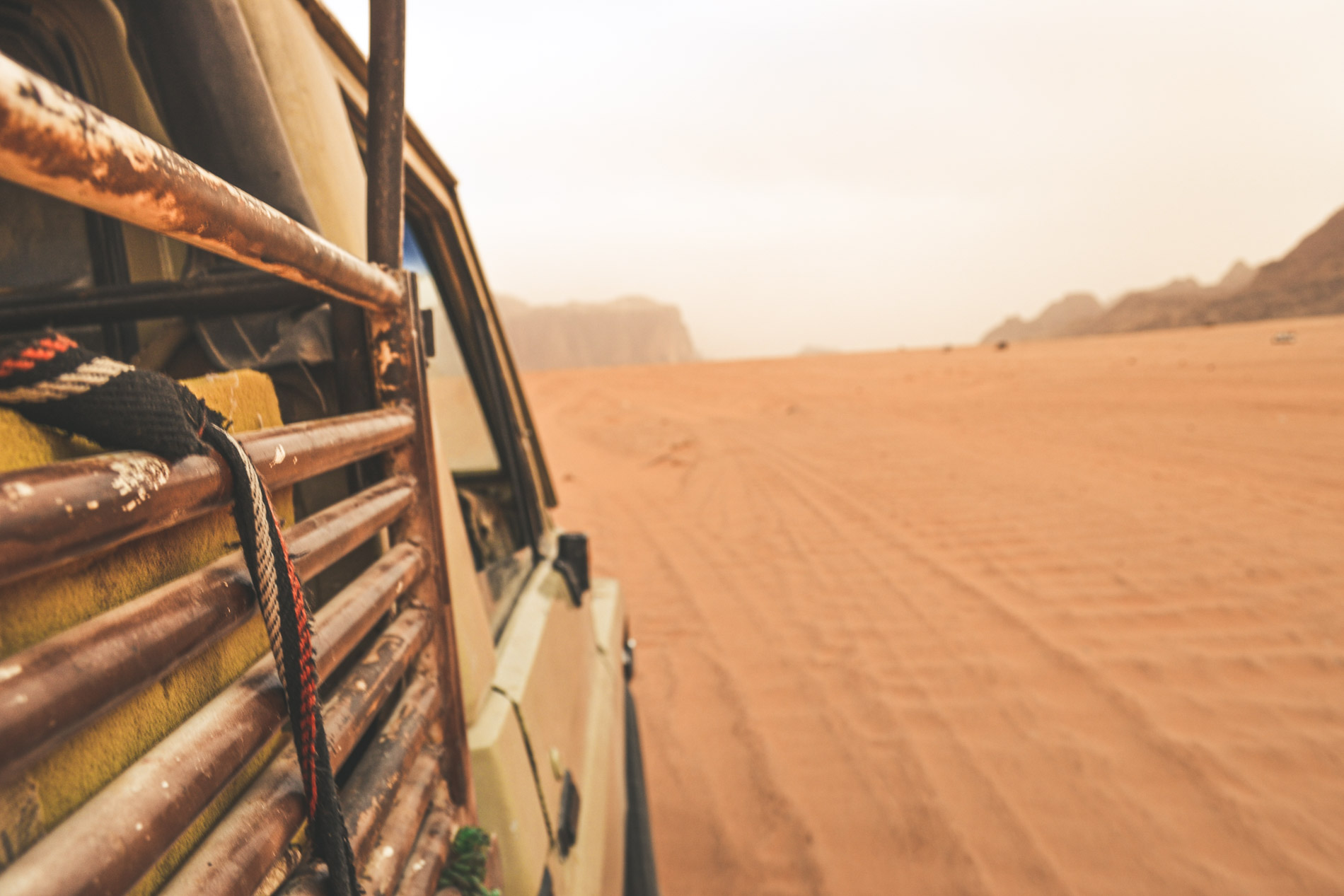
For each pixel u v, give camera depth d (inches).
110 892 15.1
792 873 115.2
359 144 56.1
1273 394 569.9
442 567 39.1
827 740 148.0
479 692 46.8
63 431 17.7
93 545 15.7
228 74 39.2
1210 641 172.4
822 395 916.0
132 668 16.5
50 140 13.1
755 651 187.9
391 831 29.7
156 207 16.9
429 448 38.5
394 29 33.7
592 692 79.4
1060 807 124.4
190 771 18.1
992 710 152.9
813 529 290.2
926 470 382.9
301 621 21.5
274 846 21.6
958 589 215.3
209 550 23.5
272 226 22.2
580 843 59.4
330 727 25.2
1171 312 7224.4
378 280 32.8
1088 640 177.6
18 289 46.9
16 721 12.9
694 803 132.6
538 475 94.9
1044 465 374.0
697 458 487.5
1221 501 283.1
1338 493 283.9
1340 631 172.1
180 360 42.0
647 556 275.1
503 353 85.1
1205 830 117.1
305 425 26.4
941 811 125.3
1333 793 122.6
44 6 41.6
